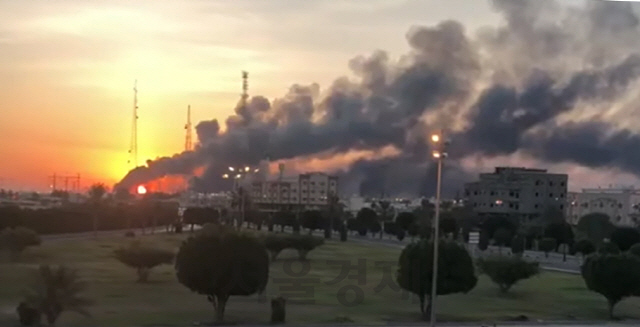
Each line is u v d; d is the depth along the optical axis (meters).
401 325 13.74
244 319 13.67
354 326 13.66
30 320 12.94
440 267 14.23
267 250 14.42
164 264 13.71
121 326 13.23
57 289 13.08
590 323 14.36
